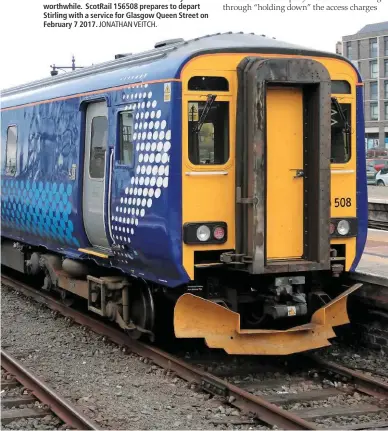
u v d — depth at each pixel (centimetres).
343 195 779
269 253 733
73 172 923
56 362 789
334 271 772
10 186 1184
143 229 746
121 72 820
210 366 774
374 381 681
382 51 6725
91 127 892
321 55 762
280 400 655
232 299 754
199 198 712
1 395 669
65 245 986
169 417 610
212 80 715
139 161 754
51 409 627
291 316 753
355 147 784
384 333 825
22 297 1154
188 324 710
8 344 864
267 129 724
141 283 818
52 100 1003
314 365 760
